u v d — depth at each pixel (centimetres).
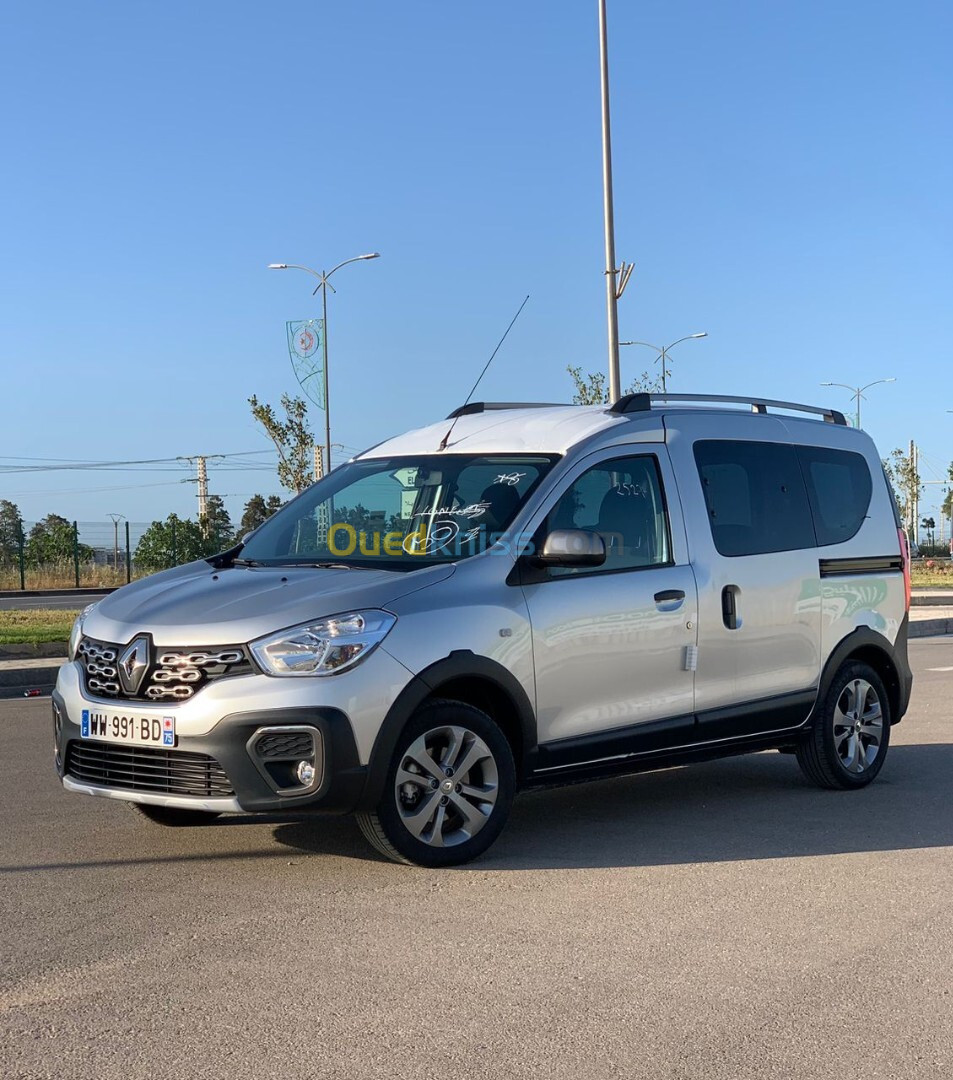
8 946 452
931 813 682
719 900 511
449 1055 357
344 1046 362
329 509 654
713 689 660
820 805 703
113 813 672
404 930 469
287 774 514
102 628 559
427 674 533
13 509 4675
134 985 412
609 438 639
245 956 440
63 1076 344
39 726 1039
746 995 404
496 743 562
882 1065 352
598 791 746
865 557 763
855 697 750
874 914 494
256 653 512
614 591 611
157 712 521
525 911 493
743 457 708
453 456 652
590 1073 346
